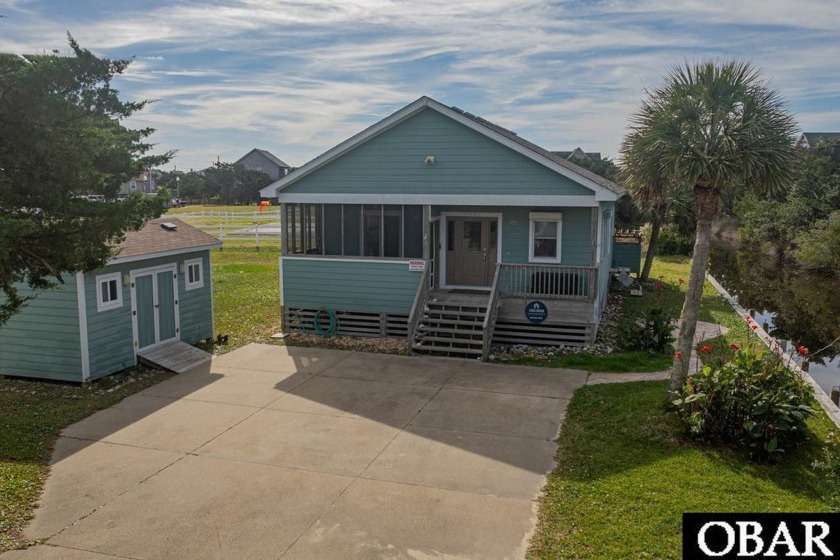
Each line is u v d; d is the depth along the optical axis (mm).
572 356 13742
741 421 8406
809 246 32312
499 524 6922
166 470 8359
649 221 29438
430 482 7957
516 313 14836
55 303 11891
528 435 9453
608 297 21422
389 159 15477
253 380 12359
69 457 8781
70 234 7930
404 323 15844
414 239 15602
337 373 12797
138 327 13250
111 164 8289
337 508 7320
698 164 8625
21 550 6488
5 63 7098
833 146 39094
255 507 7359
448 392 11531
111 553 6445
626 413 9805
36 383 12188
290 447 9094
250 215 52750
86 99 7793
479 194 15023
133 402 11062
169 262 14055
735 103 8734
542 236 16078
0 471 8266
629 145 9555
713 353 13555
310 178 16031
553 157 18141
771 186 8898
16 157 7281
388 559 6297
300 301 16422
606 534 6590
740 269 33312
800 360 15148
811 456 8172
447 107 14812
